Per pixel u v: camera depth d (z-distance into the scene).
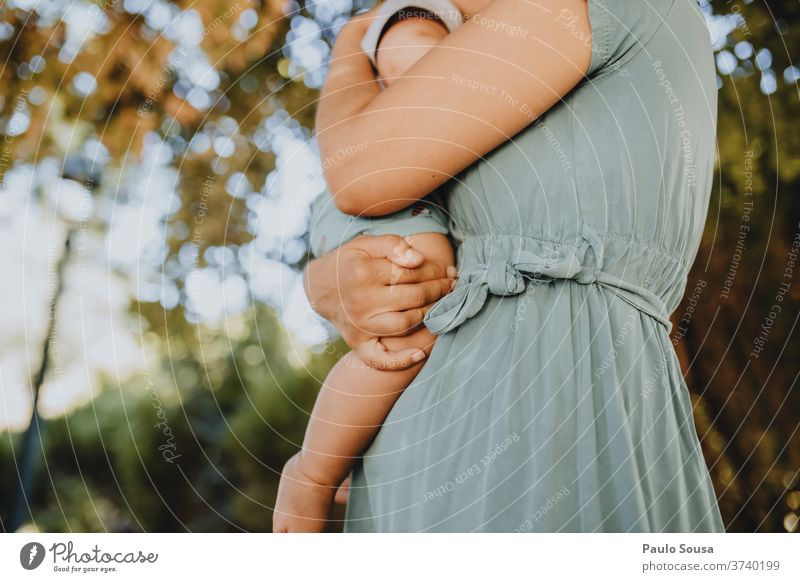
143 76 3.01
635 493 0.96
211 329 4.29
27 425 4.81
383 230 1.23
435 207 1.27
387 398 1.22
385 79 1.30
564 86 1.04
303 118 3.07
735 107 2.71
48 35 2.98
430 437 1.06
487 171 1.11
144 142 3.17
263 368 5.09
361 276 1.19
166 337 4.14
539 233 1.08
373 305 1.19
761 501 2.82
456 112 1.04
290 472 1.35
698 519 1.06
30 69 3.03
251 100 3.06
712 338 2.86
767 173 2.77
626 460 0.97
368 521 1.26
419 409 1.10
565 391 1.00
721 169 2.77
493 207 1.12
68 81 3.05
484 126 1.05
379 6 1.37
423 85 1.06
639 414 1.01
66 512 5.32
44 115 3.12
